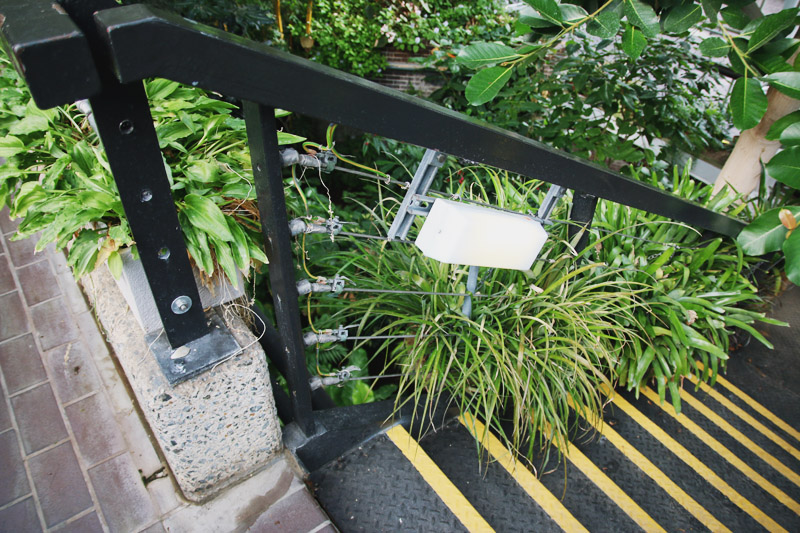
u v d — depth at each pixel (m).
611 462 1.75
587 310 1.81
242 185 1.20
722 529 1.58
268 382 1.21
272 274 1.10
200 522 1.28
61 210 1.07
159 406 1.05
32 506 1.31
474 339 1.68
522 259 1.40
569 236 1.88
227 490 1.34
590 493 1.58
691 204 1.80
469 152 1.06
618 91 3.29
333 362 2.15
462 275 1.83
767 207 2.80
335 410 1.51
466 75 4.23
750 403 2.30
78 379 1.62
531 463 1.52
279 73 0.73
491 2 5.96
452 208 1.19
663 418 2.06
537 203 2.41
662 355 1.99
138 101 0.75
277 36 3.67
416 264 1.95
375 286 1.84
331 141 0.94
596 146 3.40
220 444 1.22
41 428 1.49
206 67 0.66
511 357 1.62
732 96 1.55
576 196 1.71
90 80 0.61
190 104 1.36
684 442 1.97
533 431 1.49
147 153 0.81
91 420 1.51
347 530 1.33
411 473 1.46
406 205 1.18
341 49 5.50
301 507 1.31
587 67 3.26
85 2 0.65
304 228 1.03
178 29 0.61
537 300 1.75
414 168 3.59
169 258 0.97
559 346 1.69
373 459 1.48
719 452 1.94
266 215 0.97
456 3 5.98
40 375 1.62
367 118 0.86
